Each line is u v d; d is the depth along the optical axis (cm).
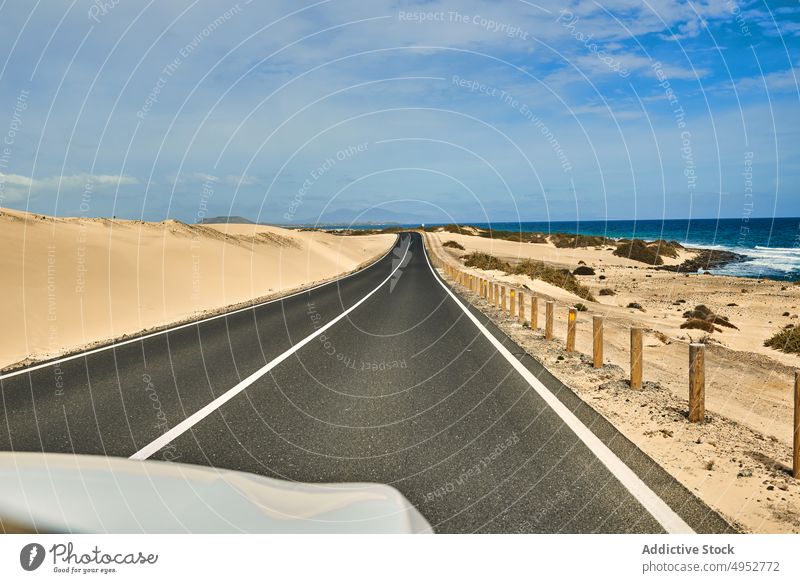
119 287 2369
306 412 703
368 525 394
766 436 663
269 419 670
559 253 7306
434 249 7981
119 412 702
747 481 493
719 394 966
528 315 1933
